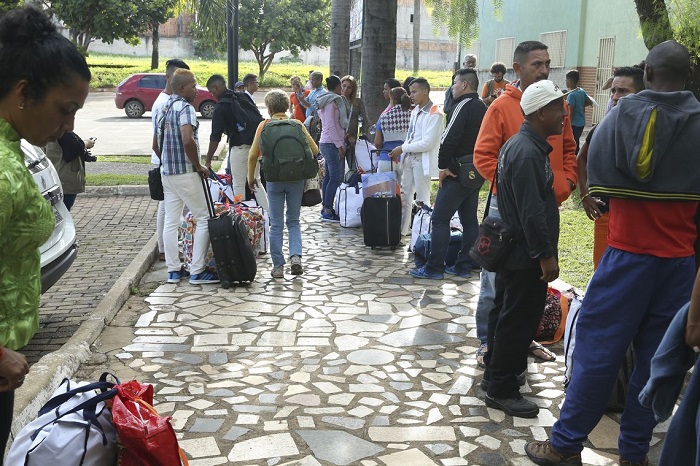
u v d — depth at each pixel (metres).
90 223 10.03
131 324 5.98
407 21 54.16
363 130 11.75
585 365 3.60
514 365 4.35
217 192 8.27
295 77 13.36
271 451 3.94
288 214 7.50
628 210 3.46
